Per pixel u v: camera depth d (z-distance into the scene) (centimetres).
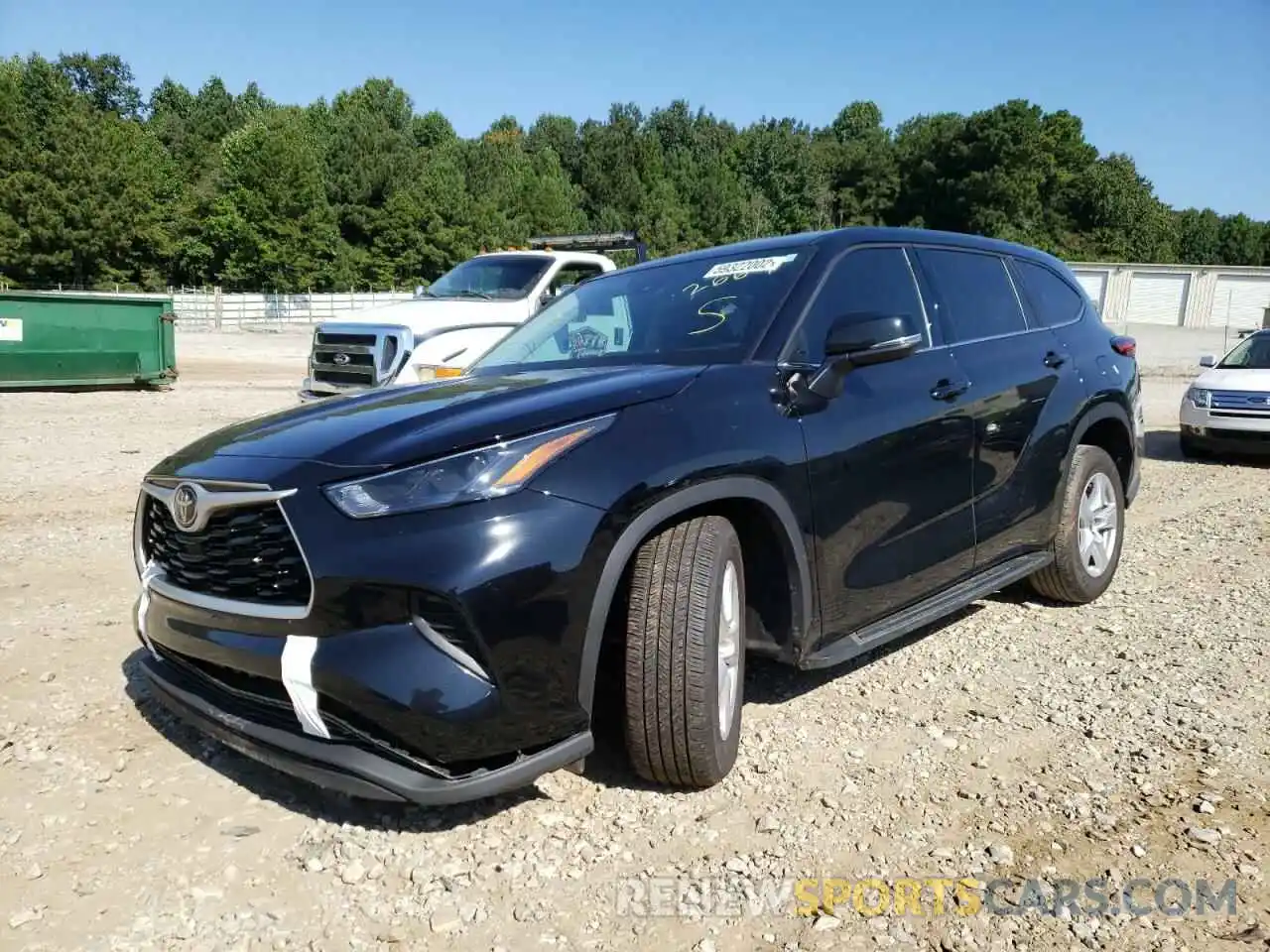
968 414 392
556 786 307
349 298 5169
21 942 233
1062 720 354
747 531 320
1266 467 976
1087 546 485
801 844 274
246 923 241
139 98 11569
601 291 430
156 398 1398
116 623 458
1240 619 464
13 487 764
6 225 5738
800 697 377
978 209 8025
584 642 261
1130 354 530
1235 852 267
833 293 370
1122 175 9819
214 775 316
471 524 252
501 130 13362
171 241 6359
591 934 238
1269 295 5103
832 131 14075
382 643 249
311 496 261
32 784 308
